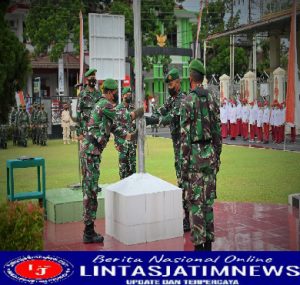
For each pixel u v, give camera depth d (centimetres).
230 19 2275
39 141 1773
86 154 522
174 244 513
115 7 2555
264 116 1680
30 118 1817
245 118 1777
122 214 519
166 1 2938
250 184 870
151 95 3328
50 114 2059
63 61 2736
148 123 559
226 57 3094
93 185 523
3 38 1163
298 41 1856
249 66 3078
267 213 649
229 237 541
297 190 807
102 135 523
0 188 881
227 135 1902
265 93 2342
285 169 1048
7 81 1196
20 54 1195
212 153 452
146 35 2928
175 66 3297
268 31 2117
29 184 921
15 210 362
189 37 3400
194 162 446
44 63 2828
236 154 1348
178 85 559
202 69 456
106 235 557
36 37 2458
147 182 529
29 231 357
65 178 984
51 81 2969
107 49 793
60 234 564
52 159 1316
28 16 2455
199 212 449
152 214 523
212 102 455
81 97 648
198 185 448
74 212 622
